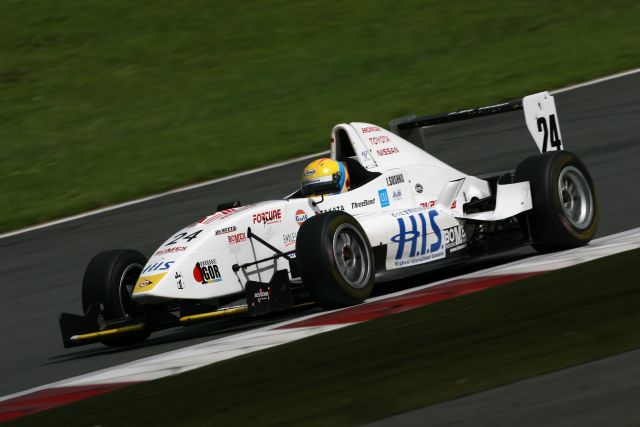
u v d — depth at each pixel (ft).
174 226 142.82
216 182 171.53
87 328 83.30
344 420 46.24
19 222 163.43
